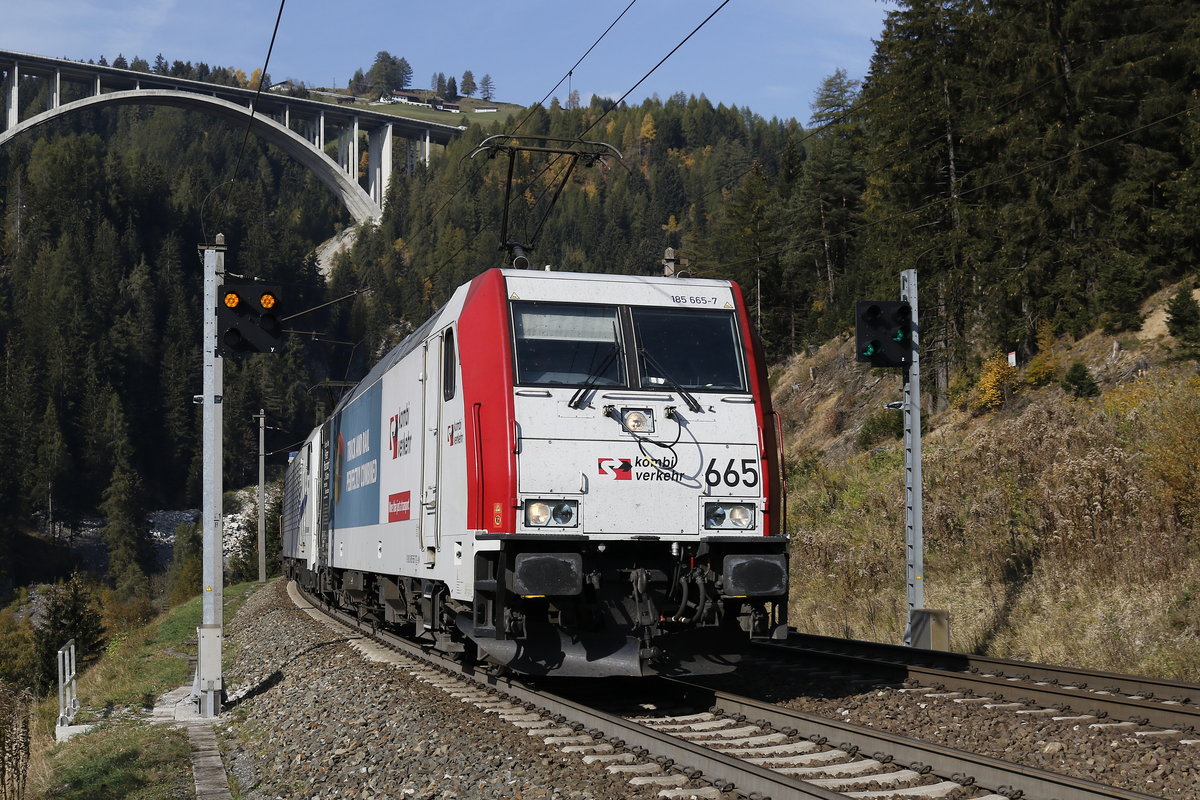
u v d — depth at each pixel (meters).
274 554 67.56
